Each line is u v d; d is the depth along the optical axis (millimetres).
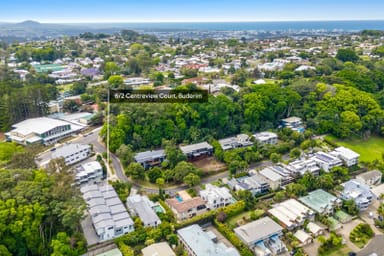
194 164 74688
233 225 53281
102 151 79750
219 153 75625
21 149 69375
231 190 63844
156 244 46500
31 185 44594
